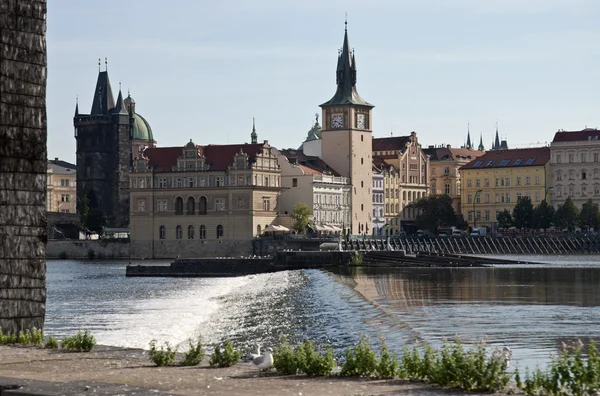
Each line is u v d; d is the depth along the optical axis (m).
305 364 41.41
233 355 45.00
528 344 66.44
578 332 73.44
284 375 41.31
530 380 38.81
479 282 141.12
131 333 86.62
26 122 53.56
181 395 33.03
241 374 41.72
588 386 36.12
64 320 101.38
